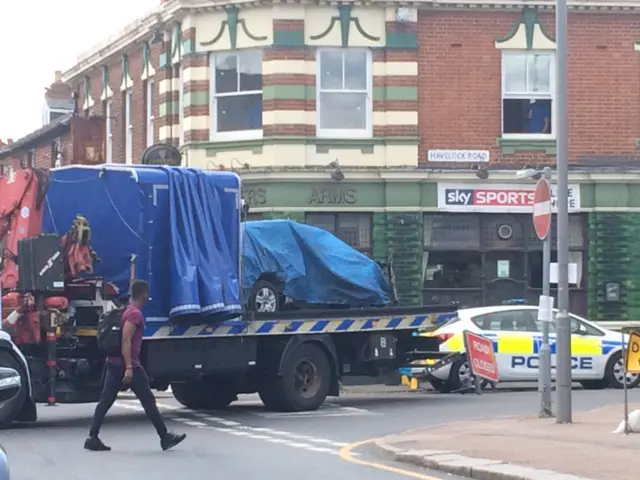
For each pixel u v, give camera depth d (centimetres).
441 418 1716
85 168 1645
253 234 1847
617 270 2680
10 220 1634
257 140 2594
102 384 1499
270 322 1798
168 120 2786
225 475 1139
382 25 2623
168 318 1648
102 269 1623
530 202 2658
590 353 2245
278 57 2580
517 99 2678
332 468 1192
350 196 2591
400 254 2594
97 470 1173
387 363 1998
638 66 2722
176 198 1659
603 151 2697
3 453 684
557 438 1302
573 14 2700
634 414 1352
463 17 2658
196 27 2664
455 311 2053
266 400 1852
